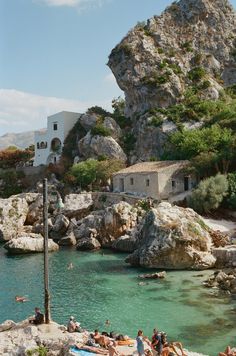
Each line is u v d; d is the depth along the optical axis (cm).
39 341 2516
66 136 12250
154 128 10719
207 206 7000
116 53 12356
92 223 7306
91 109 12469
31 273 5206
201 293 4062
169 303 3791
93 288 4425
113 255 6216
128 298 4006
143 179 8150
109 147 10869
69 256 6212
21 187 11438
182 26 13288
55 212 8400
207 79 12050
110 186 9362
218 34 13438
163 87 11269
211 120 10519
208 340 2945
